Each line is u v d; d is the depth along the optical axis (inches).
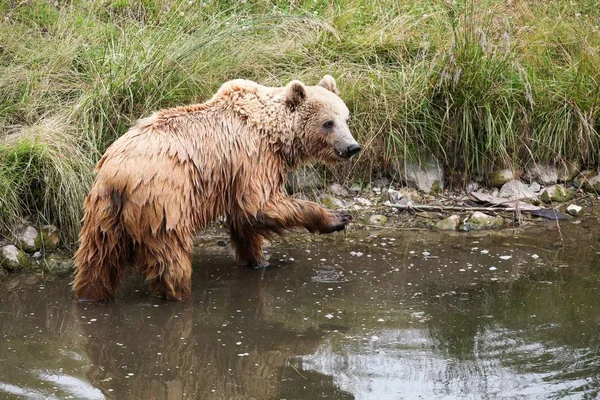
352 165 563.5
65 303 414.6
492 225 534.6
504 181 572.4
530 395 329.1
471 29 569.3
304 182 551.8
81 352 361.4
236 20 588.7
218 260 477.4
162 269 409.1
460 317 401.1
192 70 547.2
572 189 578.6
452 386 336.2
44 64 556.4
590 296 426.9
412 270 462.6
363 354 362.6
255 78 565.6
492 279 449.4
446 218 535.5
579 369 349.4
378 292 431.5
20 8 597.0
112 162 396.5
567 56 606.5
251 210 430.3
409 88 565.6
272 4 641.0
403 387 335.9
